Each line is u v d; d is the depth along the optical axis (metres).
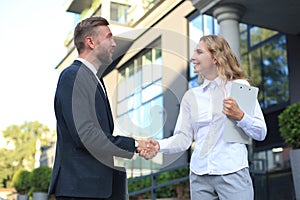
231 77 1.66
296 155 3.60
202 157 1.65
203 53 1.66
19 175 8.57
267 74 6.27
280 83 6.05
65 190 1.38
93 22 1.46
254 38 6.59
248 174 1.62
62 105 1.37
